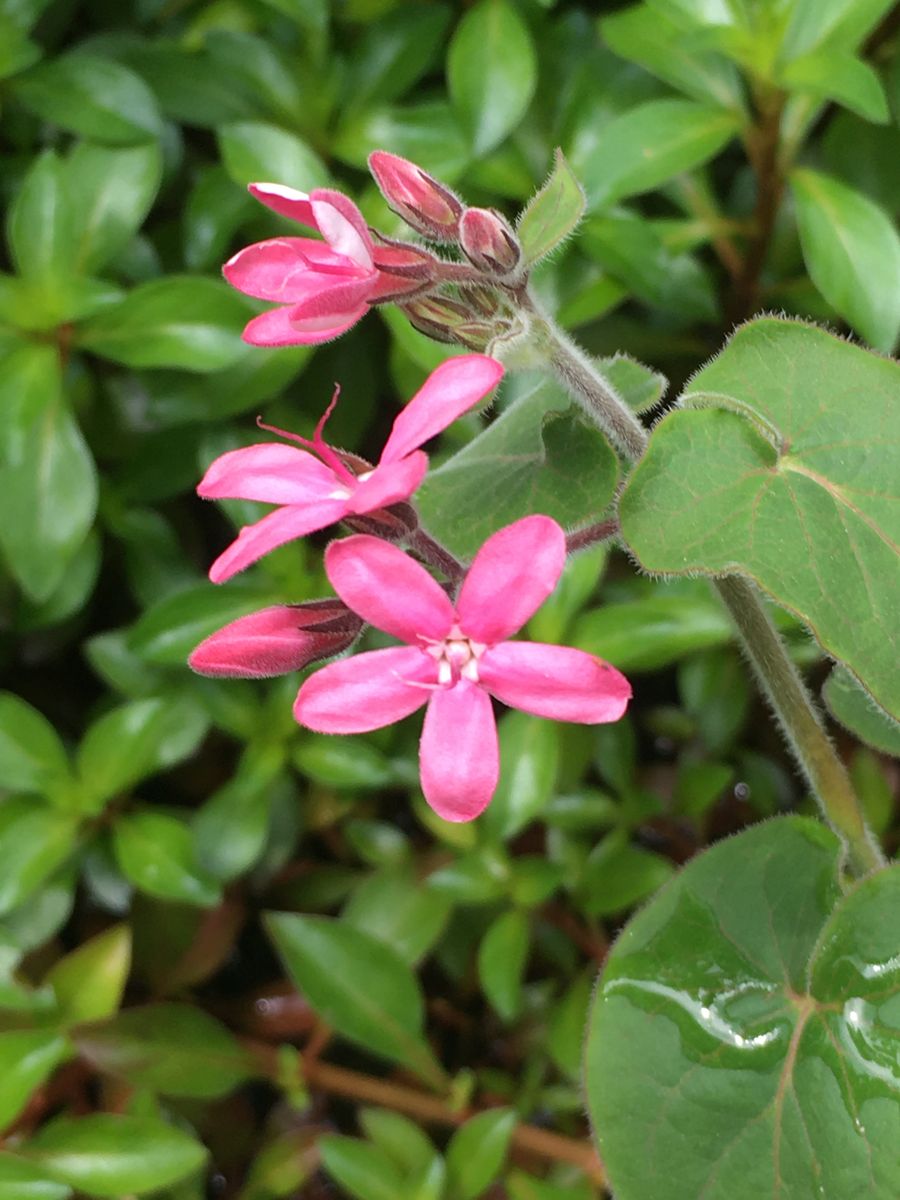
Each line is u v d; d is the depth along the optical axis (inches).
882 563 8.5
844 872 9.6
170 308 10.8
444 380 8.1
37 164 10.8
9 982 10.5
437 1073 11.2
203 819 11.2
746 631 9.3
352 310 8.5
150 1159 10.3
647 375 9.6
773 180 11.3
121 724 11.1
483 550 8.1
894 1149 8.9
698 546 8.5
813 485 8.6
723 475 8.6
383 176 8.9
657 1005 9.2
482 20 10.9
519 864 11.4
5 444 10.4
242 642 8.5
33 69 11.1
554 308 11.3
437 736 8.1
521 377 11.3
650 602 11.2
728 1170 9.0
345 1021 11.1
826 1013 9.1
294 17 11.0
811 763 9.5
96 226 11.0
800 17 10.4
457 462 9.5
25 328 10.7
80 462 10.6
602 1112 9.1
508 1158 11.4
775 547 8.5
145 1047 11.1
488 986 11.2
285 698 11.4
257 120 11.4
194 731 11.4
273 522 8.1
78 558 11.4
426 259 8.6
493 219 8.6
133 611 12.8
